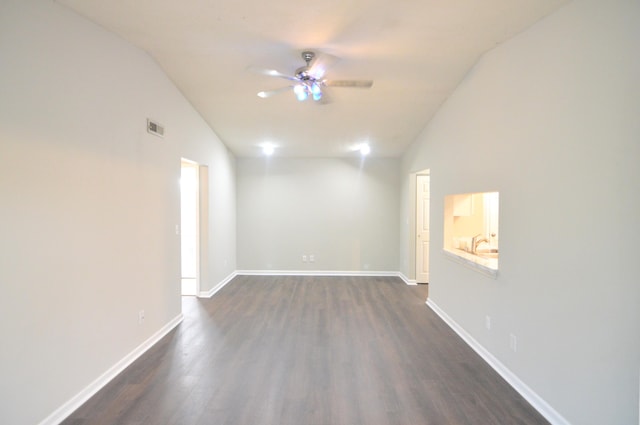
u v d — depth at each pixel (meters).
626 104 1.68
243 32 2.83
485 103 3.09
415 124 4.96
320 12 2.53
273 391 2.56
